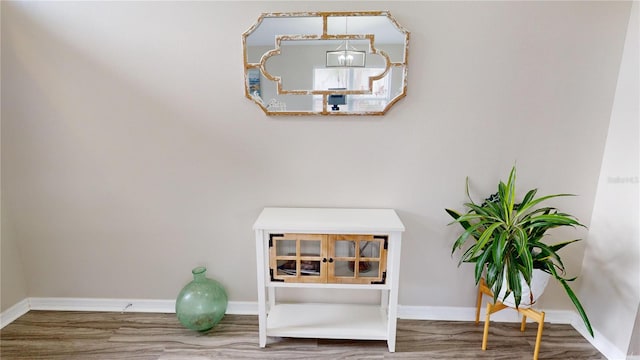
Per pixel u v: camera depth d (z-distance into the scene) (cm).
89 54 178
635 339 159
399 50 171
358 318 191
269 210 188
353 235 163
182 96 182
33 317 203
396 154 184
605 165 175
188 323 185
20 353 175
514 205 169
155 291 206
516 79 172
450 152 182
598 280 179
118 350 177
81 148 189
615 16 163
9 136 188
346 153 185
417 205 190
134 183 193
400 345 181
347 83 176
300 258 167
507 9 166
